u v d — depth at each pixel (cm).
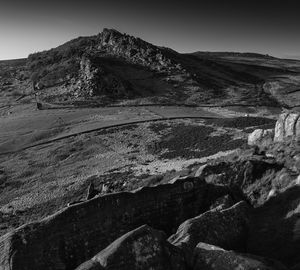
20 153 10581
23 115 14875
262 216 2033
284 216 1967
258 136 5844
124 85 18200
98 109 15025
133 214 1992
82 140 11025
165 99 17288
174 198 2167
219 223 1831
